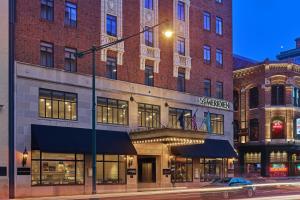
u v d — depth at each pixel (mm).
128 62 41406
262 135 60250
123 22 41281
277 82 60000
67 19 37406
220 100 50469
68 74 36906
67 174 36281
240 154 62844
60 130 35781
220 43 51656
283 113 59875
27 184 33531
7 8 33656
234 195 29438
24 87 34094
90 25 38812
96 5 39406
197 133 41125
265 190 35031
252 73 62031
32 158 34219
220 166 49312
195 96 47594
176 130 39281
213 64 50469
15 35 33938
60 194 35094
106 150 37750
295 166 61625
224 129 50625
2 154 32500
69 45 37281
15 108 33406
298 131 59812
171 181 43750
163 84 44406
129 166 40438
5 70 33094
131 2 42188
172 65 45438
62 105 36406
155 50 43781
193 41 48156
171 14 45844
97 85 38719
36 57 35062
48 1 36344
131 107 41250
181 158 45250
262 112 60375
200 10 49438
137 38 42344
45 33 35781
